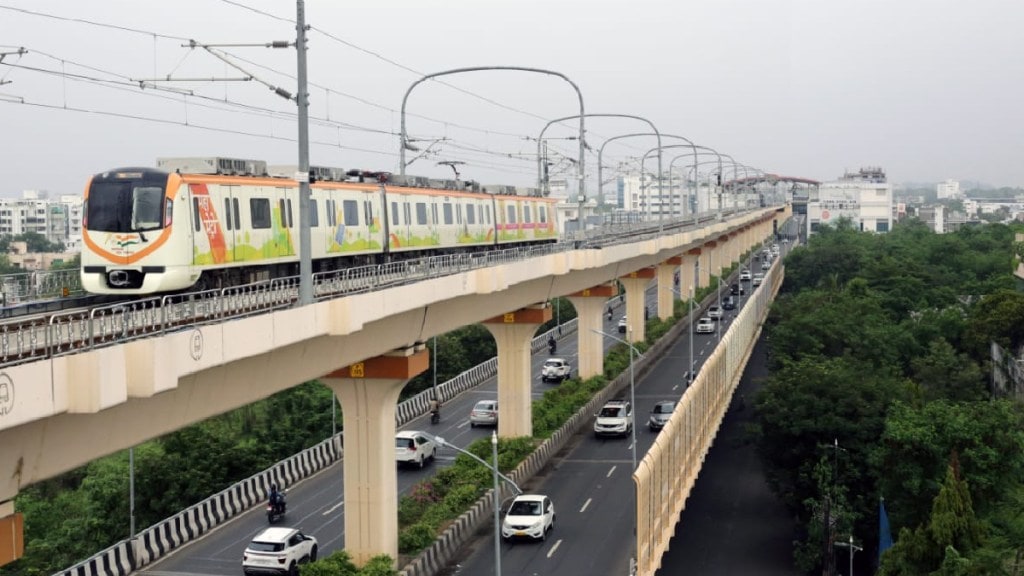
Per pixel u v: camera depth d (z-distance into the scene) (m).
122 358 21.34
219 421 67.50
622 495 52.62
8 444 20.58
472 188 67.56
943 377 65.56
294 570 40.62
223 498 49.38
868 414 53.31
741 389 82.19
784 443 54.78
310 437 64.88
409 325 40.94
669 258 110.81
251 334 26.22
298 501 52.72
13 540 21.48
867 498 51.50
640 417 71.00
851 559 47.50
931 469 45.69
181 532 45.28
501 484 52.19
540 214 78.12
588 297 78.69
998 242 135.12
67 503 56.59
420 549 42.50
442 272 41.88
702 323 110.50
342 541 45.72
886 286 102.56
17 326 20.75
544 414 67.38
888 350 72.88
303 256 29.89
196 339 23.61
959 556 34.69
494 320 61.03
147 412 24.88
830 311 76.19
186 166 35.59
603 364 82.00
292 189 41.03
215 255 34.38
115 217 30.86
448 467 55.38
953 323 79.00
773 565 48.72
